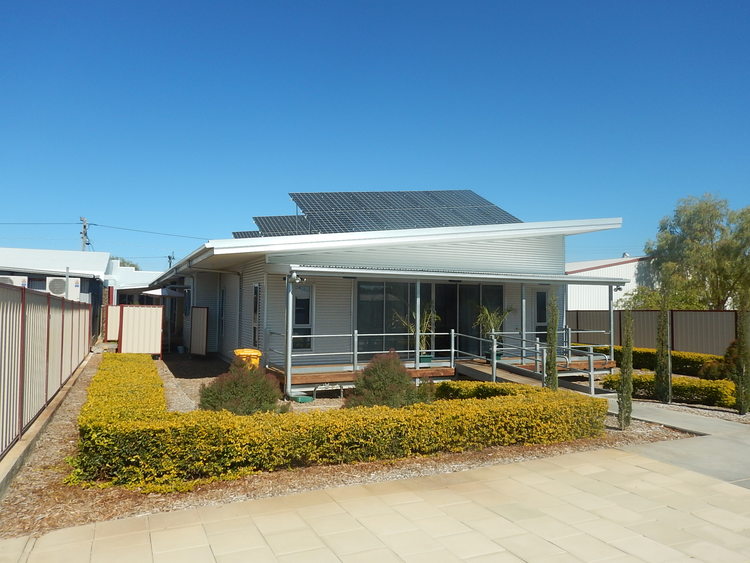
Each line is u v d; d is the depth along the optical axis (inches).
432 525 186.1
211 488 220.1
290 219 641.6
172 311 1073.5
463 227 595.8
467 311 611.5
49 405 355.6
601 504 207.9
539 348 492.4
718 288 1249.4
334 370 496.4
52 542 168.6
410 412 273.6
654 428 345.1
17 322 260.2
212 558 159.8
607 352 752.3
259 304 553.3
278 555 162.4
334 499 210.1
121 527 181.0
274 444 240.1
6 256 1083.3
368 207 660.1
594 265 1288.1
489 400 311.4
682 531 183.5
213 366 664.4
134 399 286.4
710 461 268.7
